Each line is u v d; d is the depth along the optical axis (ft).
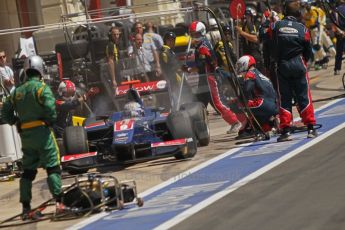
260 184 78.13
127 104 104.47
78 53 134.72
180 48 141.90
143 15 131.23
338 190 69.97
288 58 101.14
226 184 81.05
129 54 125.70
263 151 97.91
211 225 64.90
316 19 192.54
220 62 121.08
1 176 107.65
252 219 64.69
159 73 120.98
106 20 129.39
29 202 79.25
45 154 78.02
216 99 118.01
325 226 59.31
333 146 92.94
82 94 117.91
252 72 107.04
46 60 132.77
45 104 77.51
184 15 152.76
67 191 77.92
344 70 184.85
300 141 100.63
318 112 126.82
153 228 66.80
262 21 139.74
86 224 72.49
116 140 97.04
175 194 80.18
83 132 101.35
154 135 102.27
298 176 79.00
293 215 63.87
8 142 107.76
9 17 188.24
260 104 106.52
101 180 78.38
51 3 196.13
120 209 76.64
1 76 120.67
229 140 112.68
